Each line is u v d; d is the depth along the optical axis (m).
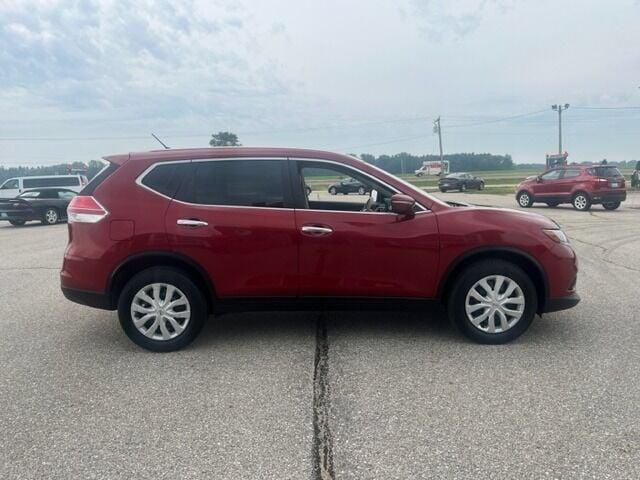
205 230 4.33
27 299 6.59
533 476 2.63
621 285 6.71
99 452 2.91
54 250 11.52
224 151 4.52
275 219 4.38
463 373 3.89
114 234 4.34
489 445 2.91
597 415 3.22
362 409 3.36
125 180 4.44
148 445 2.98
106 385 3.80
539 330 4.87
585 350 4.33
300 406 3.42
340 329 4.98
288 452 2.88
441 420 3.20
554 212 18.52
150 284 4.40
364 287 4.43
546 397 3.47
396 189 4.51
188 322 4.45
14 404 3.52
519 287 4.42
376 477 2.64
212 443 2.99
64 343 4.78
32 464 2.81
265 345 4.57
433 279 4.43
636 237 11.44
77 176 26.25
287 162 4.50
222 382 3.82
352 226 4.37
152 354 4.43
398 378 3.82
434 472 2.67
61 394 3.66
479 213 4.47
